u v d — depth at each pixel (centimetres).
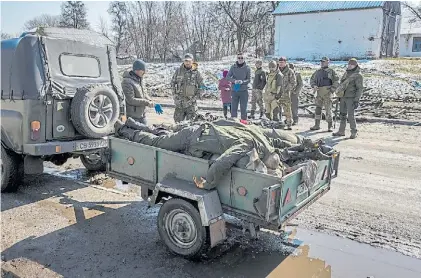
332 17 3086
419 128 1032
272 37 4772
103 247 400
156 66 2816
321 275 348
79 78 572
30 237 420
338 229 439
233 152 350
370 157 745
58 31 580
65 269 360
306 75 2000
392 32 3278
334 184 590
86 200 530
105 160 462
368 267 363
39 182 607
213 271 355
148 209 498
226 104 1126
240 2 5256
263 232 432
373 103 1376
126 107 652
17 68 516
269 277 345
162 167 407
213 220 348
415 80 1794
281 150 409
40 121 522
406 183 594
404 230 436
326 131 1000
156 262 371
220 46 5769
